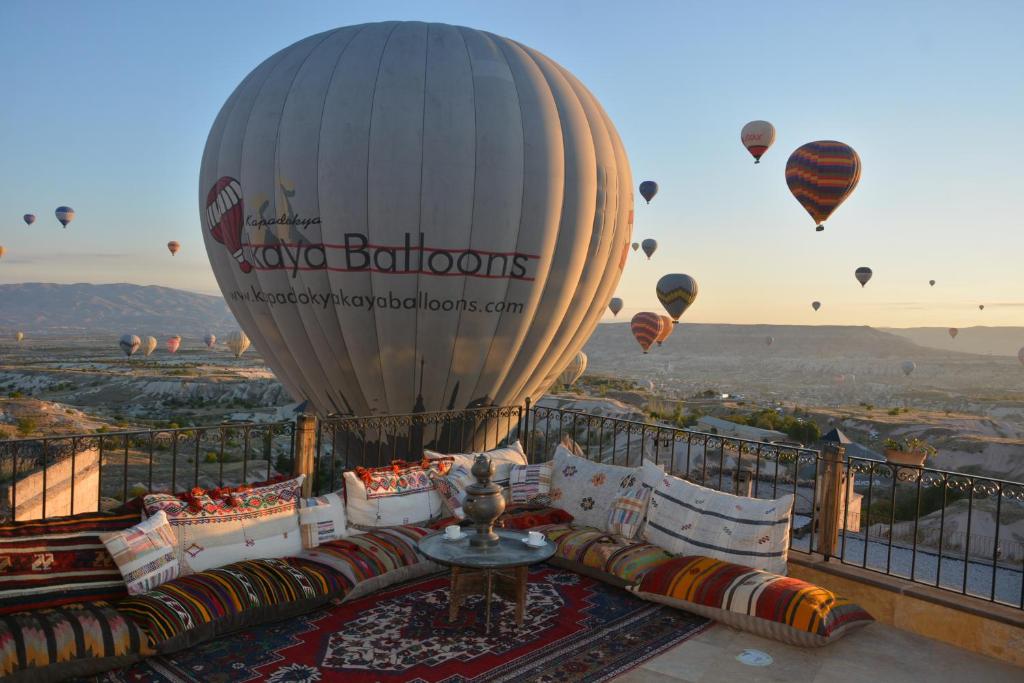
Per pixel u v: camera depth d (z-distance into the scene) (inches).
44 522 164.1
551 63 414.9
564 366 438.0
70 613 150.6
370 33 382.0
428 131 356.2
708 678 158.2
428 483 237.0
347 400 401.1
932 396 7007.9
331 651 163.9
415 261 361.4
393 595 197.5
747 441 228.1
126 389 4124.0
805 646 173.6
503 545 184.9
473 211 361.1
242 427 218.4
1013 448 1939.0
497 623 181.9
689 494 215.2
